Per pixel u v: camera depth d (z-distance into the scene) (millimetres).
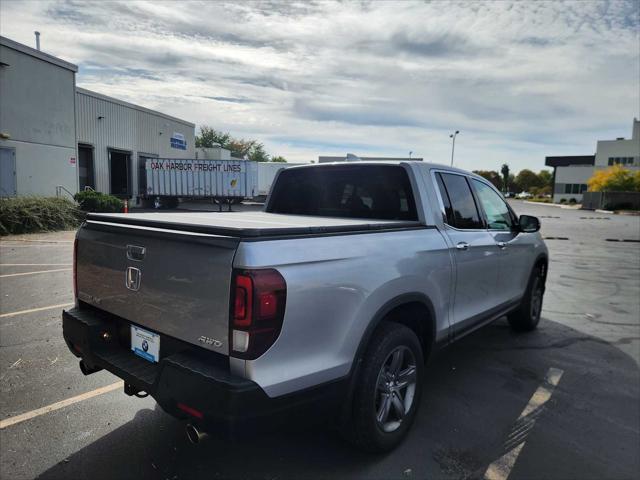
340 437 3008
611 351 4938
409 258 2943
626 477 2699
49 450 2844
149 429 3117
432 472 2695
